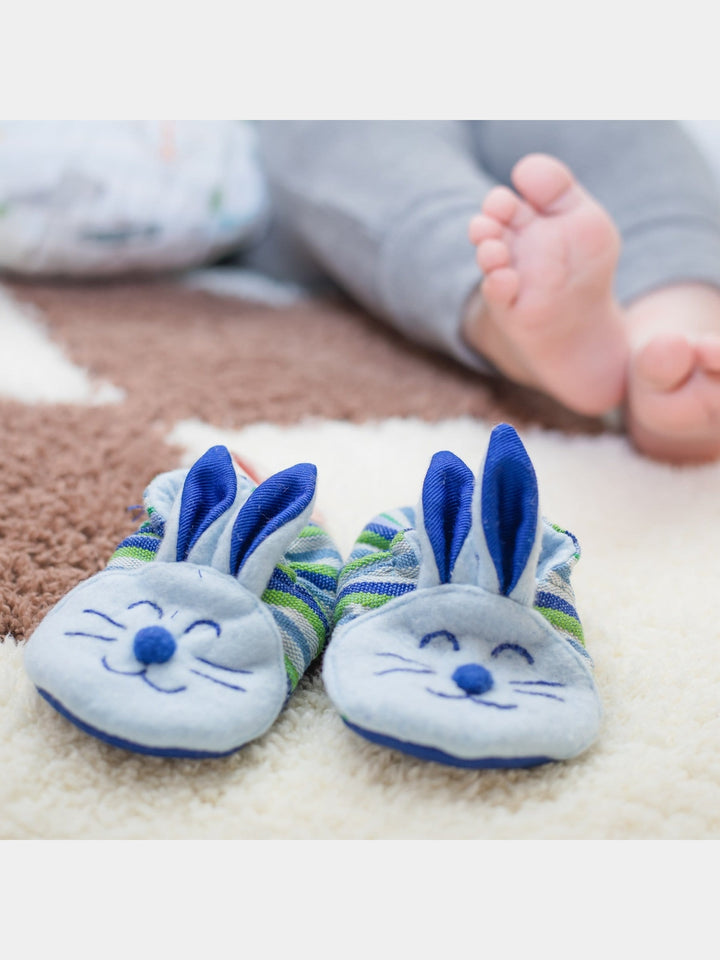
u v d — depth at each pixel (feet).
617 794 1.57
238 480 1.87
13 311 3.67
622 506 2.58
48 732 1.64
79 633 1.62
